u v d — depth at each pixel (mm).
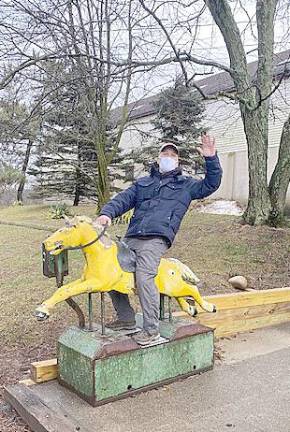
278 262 7258
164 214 3383
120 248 3311
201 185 3455
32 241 10180
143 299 3299
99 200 11453
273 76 8922
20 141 8695
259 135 8773
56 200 20281
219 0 7883
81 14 8352
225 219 10609
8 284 6383
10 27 6551
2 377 3582
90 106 9047
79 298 5402
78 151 13195
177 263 3664
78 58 7125
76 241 3152
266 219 8883
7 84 6434
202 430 2859
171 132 14867
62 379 3363
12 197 24094
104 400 3141
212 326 4633
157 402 3211
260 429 2881
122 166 16219
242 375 3719
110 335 3311
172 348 3506
